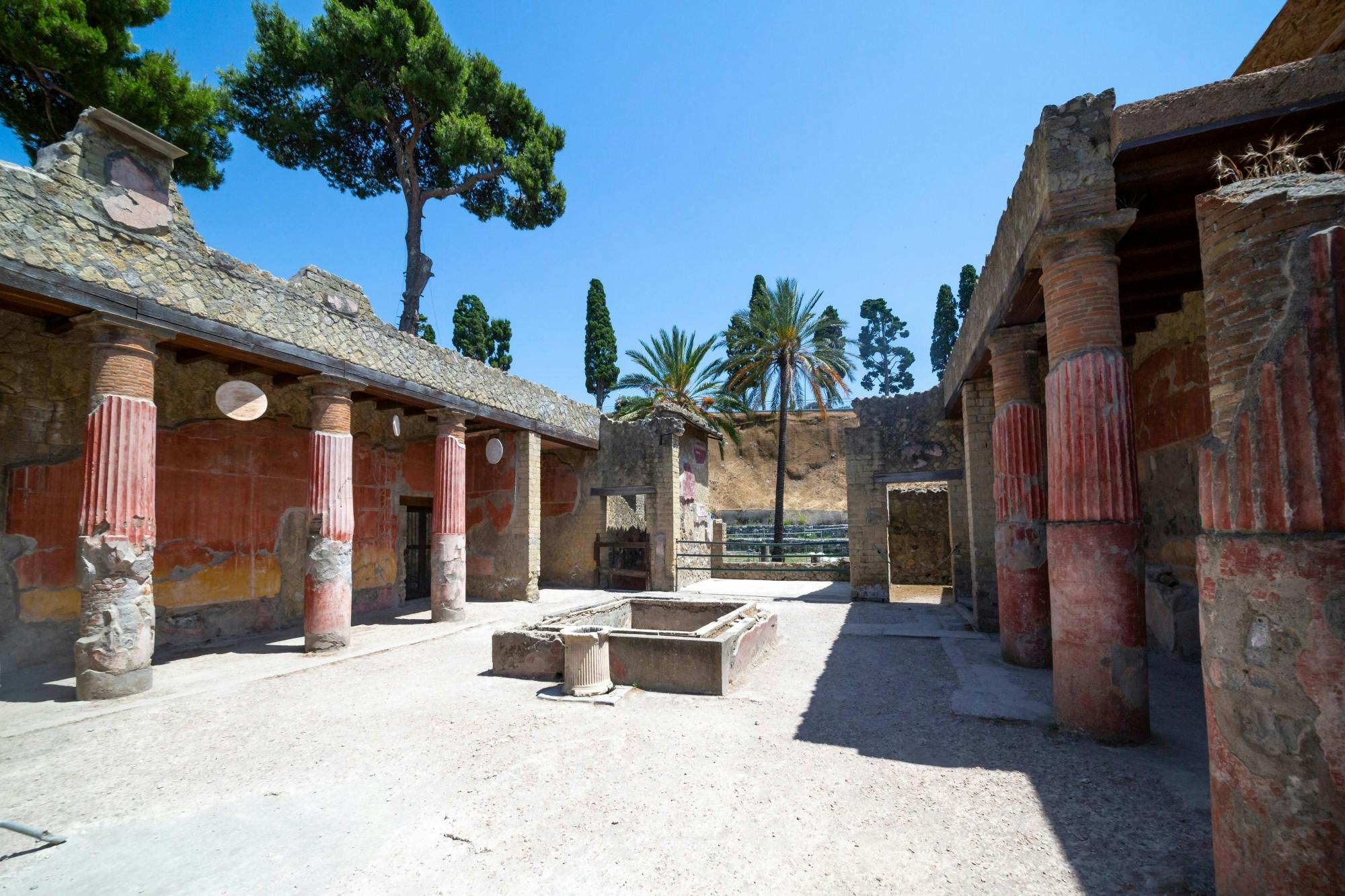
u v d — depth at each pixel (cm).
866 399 1395
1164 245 564
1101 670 477
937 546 1830
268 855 342
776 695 637
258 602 1043
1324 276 233
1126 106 470
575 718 567
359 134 2008
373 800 406
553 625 798
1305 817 223
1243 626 248
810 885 301
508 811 386
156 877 322
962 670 722
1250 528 249
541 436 1502
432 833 361
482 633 1048
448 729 543
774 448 4084
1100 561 479
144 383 701
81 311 673
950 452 1321
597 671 644
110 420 672
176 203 745
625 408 2328
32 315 720
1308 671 225
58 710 611
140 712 609
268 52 1789
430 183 2212
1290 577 231
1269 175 316
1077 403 496
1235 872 248
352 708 614
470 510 1533
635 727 538
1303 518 231
